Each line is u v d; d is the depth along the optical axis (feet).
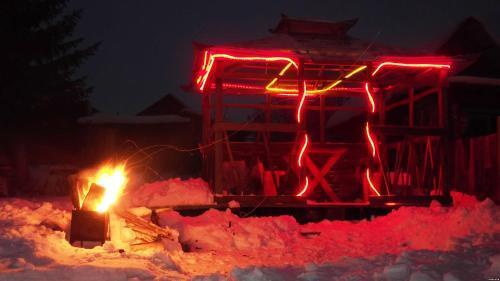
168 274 20.26
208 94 50.16
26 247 21.81
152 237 27.68
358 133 74.13
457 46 74.95
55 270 18.89
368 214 41.39
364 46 44.19
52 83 104.32
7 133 93.35
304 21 46.55
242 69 48.37
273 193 43.68
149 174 102.73
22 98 97.14
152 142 111.45
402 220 34.27
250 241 31.42
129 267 19.54
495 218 29.27
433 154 46.55
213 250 30.40
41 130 105.19
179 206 37.96
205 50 39.70
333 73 49.85
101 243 25.07
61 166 87.61
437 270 19.70
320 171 44.24
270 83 45.96
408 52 43.83
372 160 41.39
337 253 28.81
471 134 60.44
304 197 40.32
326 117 86.43
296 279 19.49
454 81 57.98
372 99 41.88
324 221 38.86
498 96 61.05
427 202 40.98
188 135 112.27
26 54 100.17
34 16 101.81
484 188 46.37
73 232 25.04
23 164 88.79
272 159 46.06
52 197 70.38
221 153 40.27
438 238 29.45
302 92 41.32
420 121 61.31
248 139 81.51
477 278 18.38
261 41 42.73
